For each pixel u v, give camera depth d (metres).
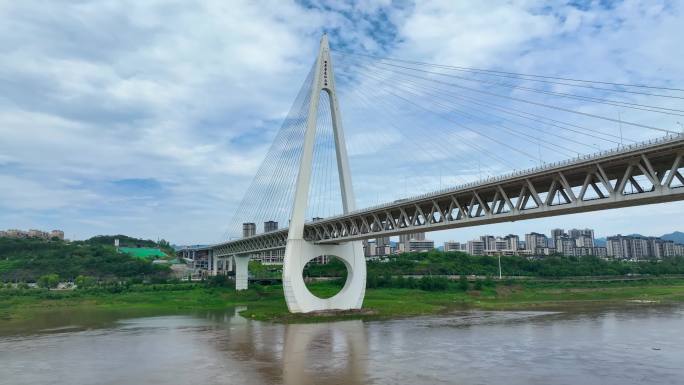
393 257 188.75
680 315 79.25
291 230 81.25
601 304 104.44
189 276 166.38
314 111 81.69
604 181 39.06
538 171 44.41
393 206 65.88
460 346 51.75
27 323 80.06
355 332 63.38
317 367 42.34
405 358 45.53
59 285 147.62
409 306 95.00
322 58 83.12
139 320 82.75
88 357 48.53
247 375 39.78
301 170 81.50
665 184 34.91
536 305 104.81
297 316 78.44
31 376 40.50
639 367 40.78
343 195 81.19
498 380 36.78
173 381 38.19
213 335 62.78
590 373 38.75
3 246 184.12
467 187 53.59
